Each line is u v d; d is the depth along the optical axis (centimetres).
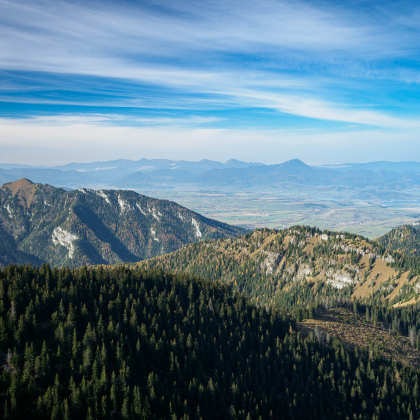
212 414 12838
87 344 13188
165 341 14612
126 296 17012
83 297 15900
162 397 12181
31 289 15350
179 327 15762
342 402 14538
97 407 11581
